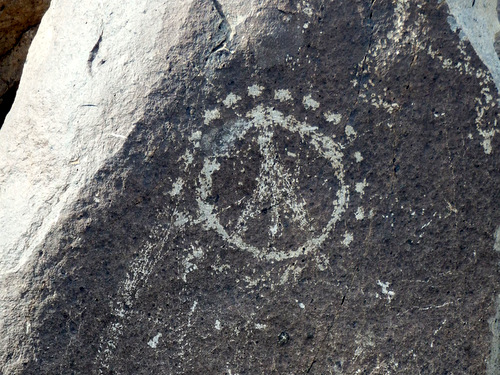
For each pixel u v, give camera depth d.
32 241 1.39
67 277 1.39
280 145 1.40
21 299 1.39
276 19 1.39
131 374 1.41
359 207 1.42
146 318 1.40
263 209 1.41
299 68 1.40
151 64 1.38
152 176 1.39
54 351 1.39
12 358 1.39
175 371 1.41
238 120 1.40
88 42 1.41
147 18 1.39
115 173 1.38
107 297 1.39
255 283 1.42
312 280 1.42
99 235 1.39
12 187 1.42
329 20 1.40
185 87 1.39
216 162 1.39
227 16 1.39
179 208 1.39
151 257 1.40
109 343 1.40
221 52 1.39
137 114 1.38
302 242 1.42
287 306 1.42
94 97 1.39
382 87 1.42
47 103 1.41
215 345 1.42
